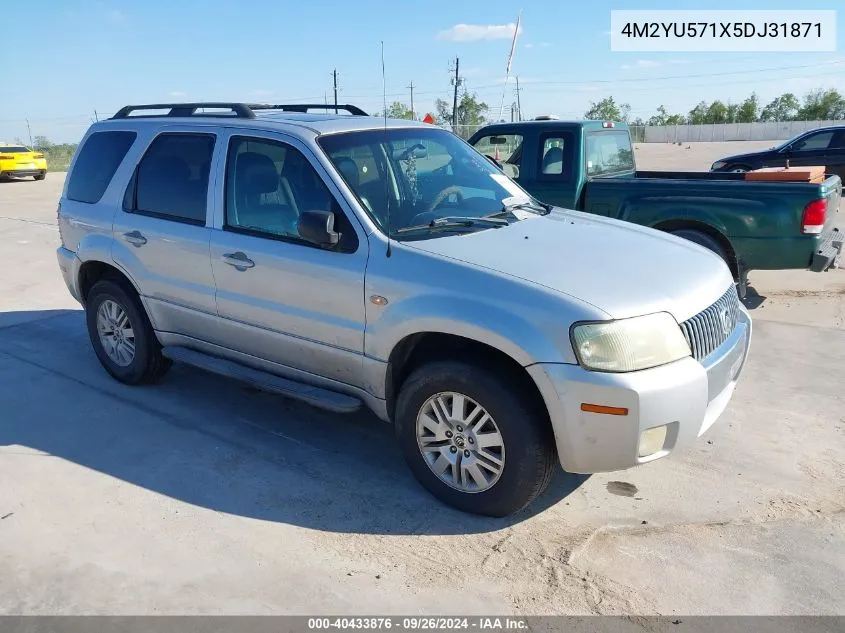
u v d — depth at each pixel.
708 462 4.17
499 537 3.47
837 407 4.87
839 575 3.15
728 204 6.81
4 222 14.75
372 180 4.07
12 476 4.07
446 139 4.89
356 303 3.78
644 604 2.99
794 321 6.79
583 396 3.15
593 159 8.20
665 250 3.98
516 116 9.99
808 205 6.52
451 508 3.73
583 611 2.95
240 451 4.37
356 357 3.87
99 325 5.44
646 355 3.19
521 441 3.36
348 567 3.25
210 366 4.63
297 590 3.09
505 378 3.38
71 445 4.45
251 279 4.25
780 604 2.98
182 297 4.70
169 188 4.79
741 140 67.50
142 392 5.29
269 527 3.56
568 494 3.86
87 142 5.48
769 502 3.74
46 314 7.52
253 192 4.30
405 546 3.41
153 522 3.61
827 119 85.31
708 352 3.52
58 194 21.41
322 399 4.04
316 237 3.76
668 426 3.25
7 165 26.77
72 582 3.14
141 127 5.11
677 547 3.37
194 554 3.34
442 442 3.69
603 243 3.96
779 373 5.50
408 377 3.71
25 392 5.30
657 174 8.78
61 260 5.62
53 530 3.54
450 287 3.46
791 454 4.24
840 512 3.63
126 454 4.33
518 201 4.63
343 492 3.89
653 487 3.91
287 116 4.67
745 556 3.29
